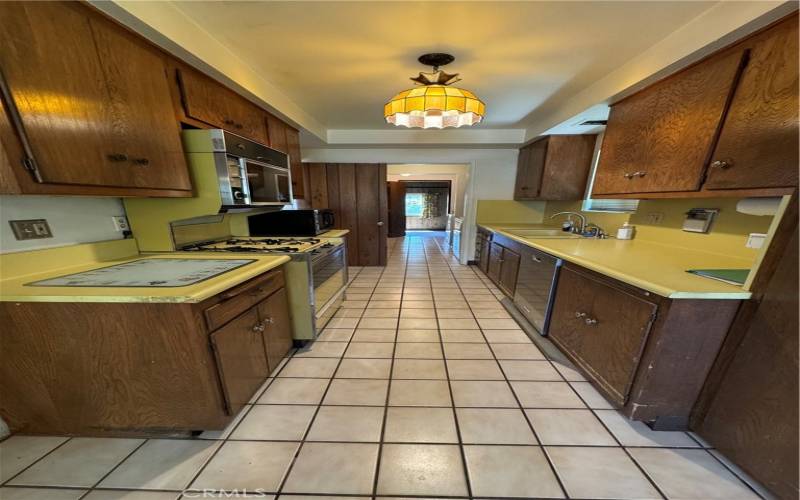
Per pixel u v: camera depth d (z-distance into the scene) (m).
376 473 1.14
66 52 0.99
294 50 1.60
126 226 1.66
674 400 1.29
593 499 1.05
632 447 1.25
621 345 1.40
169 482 1.10
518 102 2.46
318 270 2.13
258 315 1.55
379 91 2.22
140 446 1.24
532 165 3.49
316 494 1.06
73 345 1.13
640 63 1.62
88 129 1.07
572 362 1.85
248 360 1.46
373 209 4.46
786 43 1.02
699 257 1.65
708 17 1.23
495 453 1.23
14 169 0.90
